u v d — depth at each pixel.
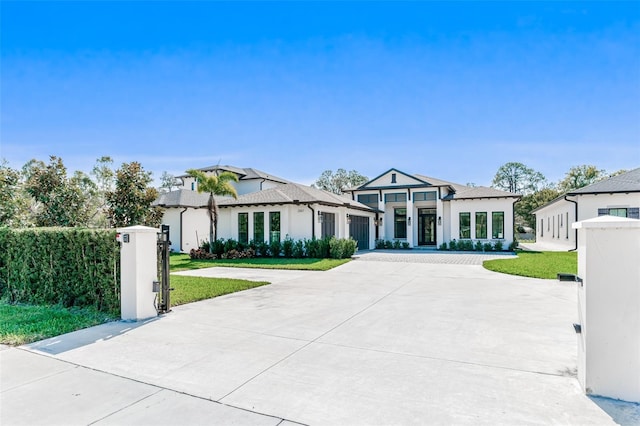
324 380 3.60
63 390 3.43
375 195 27.09
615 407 2.98
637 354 3.07
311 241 18.33
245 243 19.84
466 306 6.96
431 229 28.00
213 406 3.09
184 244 24.30
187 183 34.06
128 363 4.12
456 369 3.86
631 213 19.20
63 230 7.15
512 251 22.27
